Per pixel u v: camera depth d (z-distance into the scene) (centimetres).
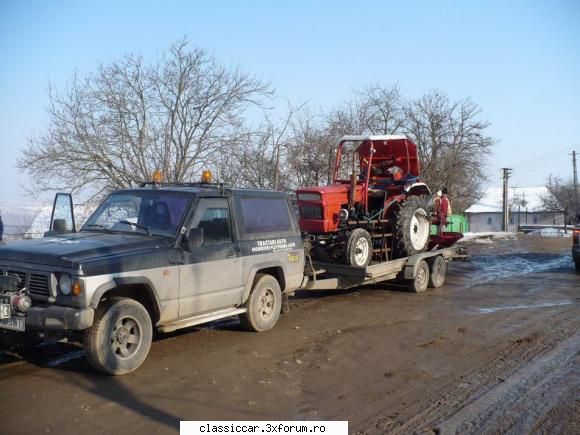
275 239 772
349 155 1587
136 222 663
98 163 1622
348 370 599
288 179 1972
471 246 2209
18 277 557
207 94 1741
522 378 575
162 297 603
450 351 677
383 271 1012
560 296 1074
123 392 518
